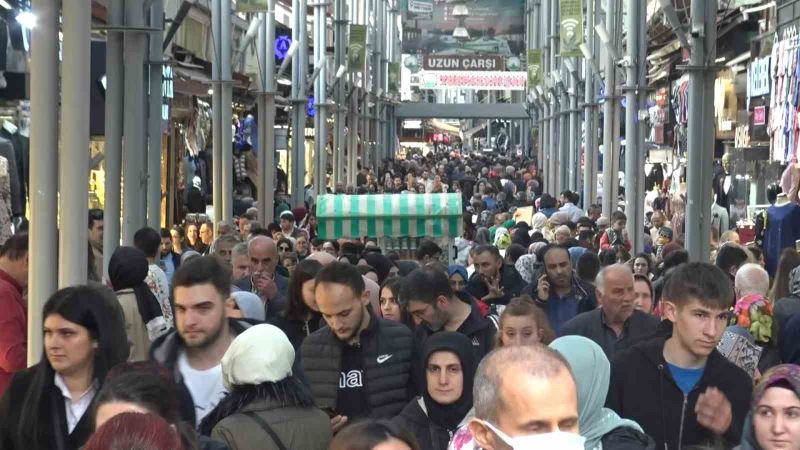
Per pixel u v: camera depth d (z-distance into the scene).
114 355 7.69
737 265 16.36
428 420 8.53
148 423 4.90
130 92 18.02
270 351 7.62
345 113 62.41
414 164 87.38
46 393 7.61
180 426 6.22
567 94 59.84
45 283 11.64
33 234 11.77
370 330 10.12
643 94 33.97
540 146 87.06
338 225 26.94
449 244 27.05
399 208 26.95
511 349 5.32
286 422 7.58
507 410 5.14
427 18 90.81
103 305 7.66
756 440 6.44
